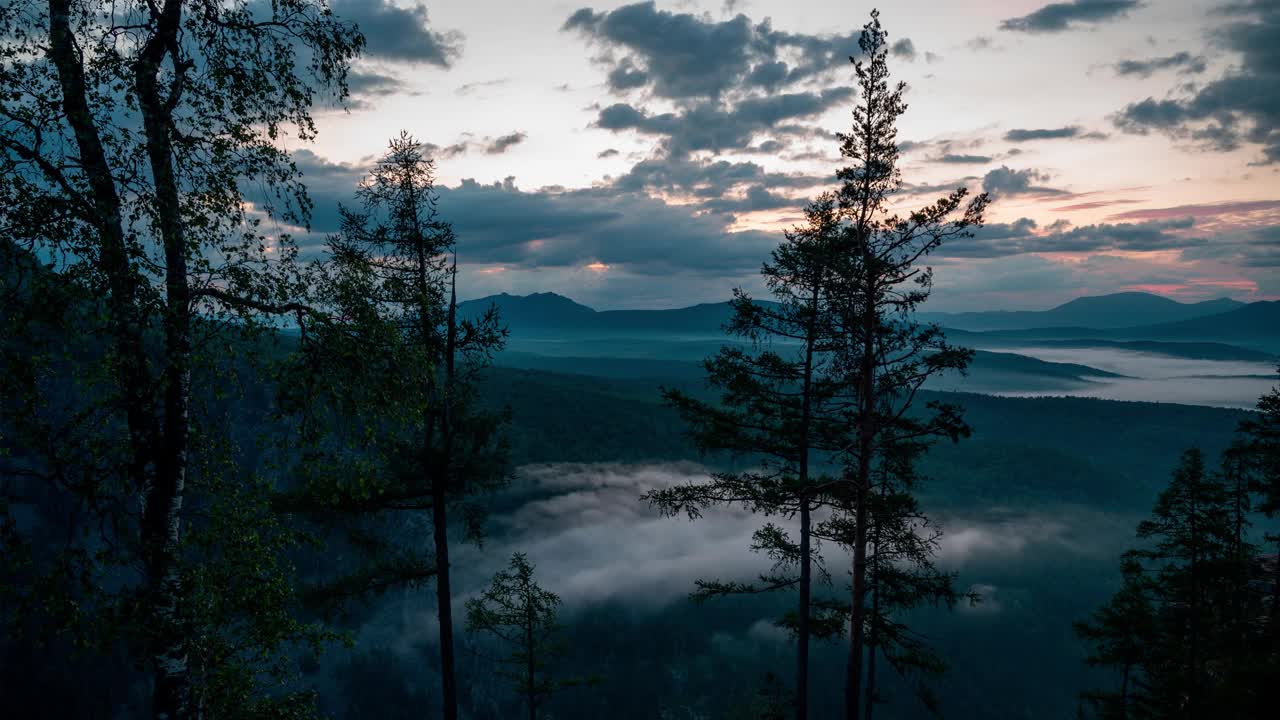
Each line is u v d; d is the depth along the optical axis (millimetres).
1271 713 10773
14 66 7496
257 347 8844
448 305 13586
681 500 14602
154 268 7617
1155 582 20844
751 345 14617
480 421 14023
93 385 7742
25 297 7086
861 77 11922
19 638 7215
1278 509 19234
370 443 10125
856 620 12383
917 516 14078
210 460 8859
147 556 8031
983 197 10844
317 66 9812
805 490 12977
